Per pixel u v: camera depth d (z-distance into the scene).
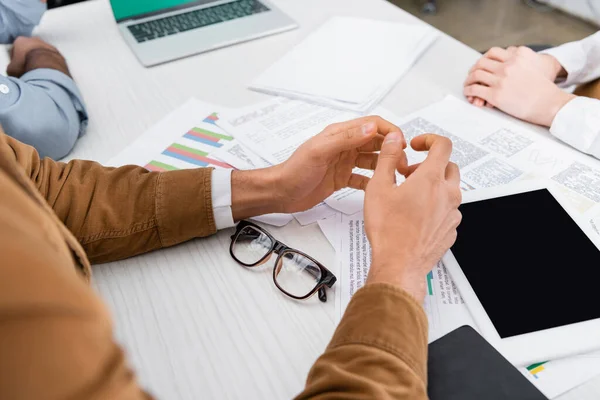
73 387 0.22
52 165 0.63
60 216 0.59
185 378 0.48
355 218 0.63
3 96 0.71
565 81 0.88
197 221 0.61
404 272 0.46
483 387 0.42
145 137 0.82
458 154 0.71
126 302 0.56
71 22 1.20
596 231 0.57
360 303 0.44
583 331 0.47
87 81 0.98
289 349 0.50
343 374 0.38
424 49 0.98
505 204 0.60
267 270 0.58
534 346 0.46
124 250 0.60
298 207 0.64
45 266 0.22
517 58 0.84
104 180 0.62
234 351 0.50
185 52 1.03
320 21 1.12
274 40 1.06
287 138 0.78
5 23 1.06
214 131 0.82
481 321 0.49
